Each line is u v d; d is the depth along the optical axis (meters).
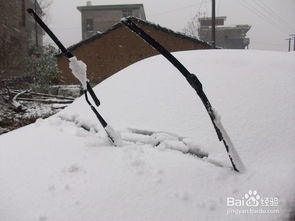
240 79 2.66
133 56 19.00
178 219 1.64
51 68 17.59
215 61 2.94
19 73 18.45
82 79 2.53
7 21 21.72
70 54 2.49
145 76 3.19
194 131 2.33
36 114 10.54
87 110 3.20
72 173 2.11
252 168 1.96
